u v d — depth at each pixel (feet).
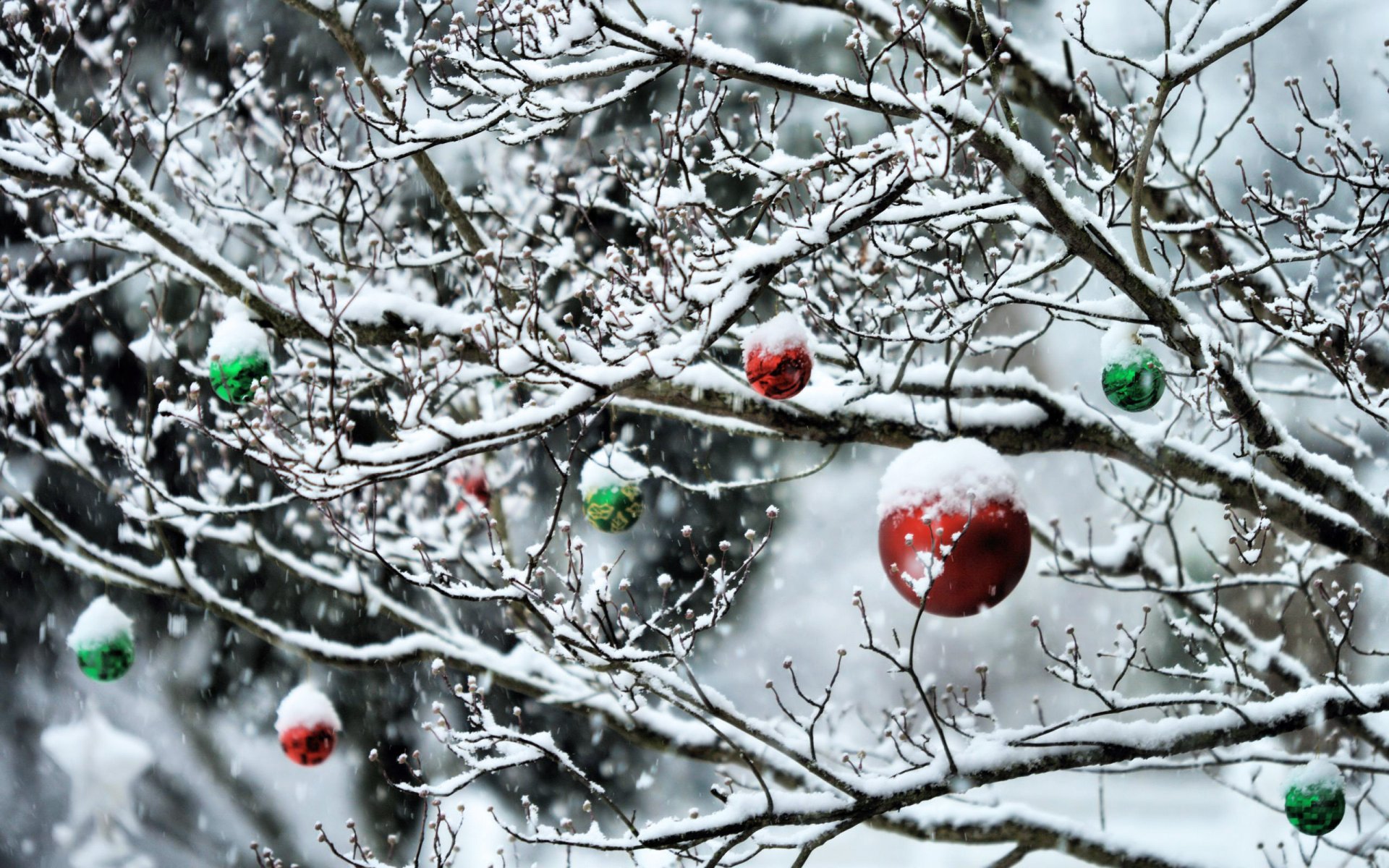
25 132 15.37
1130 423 16.11
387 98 13.03
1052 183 12.07
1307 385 20.12
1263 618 31.01
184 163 19.53
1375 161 14.23
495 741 13.73
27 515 19.35
